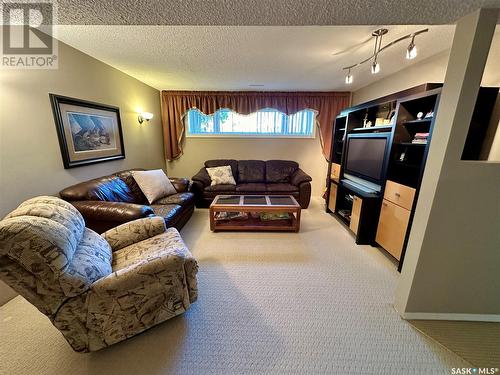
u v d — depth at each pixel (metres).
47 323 1.49
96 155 2.63
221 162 4.43
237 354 1.30
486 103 1.73
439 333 1.45
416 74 2.65
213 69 3.00
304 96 4.27
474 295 1.49
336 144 3.73
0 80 1.64
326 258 2.32
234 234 2.88
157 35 2.02
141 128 3.71
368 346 1.36
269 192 3.86
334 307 1.66
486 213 1.33
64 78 2.18
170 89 4.23
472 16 1.07
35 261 1.01
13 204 1.75
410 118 2.19
